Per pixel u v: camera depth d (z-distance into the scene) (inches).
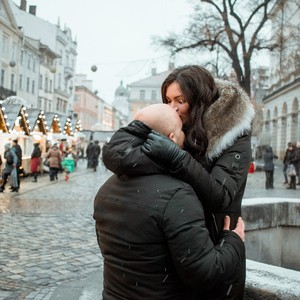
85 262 252.7
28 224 368.2
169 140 74.3
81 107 3713.1
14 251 275.1
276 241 191.8
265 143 1382.9
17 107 828.0
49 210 451.2
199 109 82.7
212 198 76.2
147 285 72.6
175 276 73.2
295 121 1638.8
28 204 495.8
